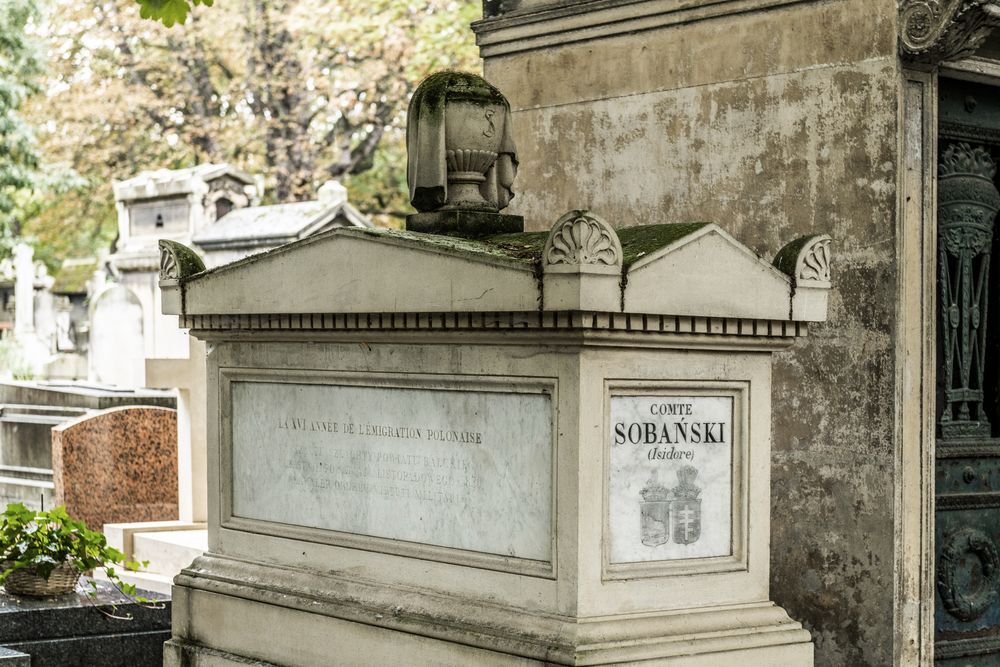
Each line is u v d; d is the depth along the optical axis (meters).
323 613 5.58
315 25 28.80
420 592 5.33
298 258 5.72
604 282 4.66
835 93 6.44
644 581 4.94
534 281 4.75
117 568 9.01
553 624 4.84
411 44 28.53
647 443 4.98
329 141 30.77
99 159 31.83
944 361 6.84
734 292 5.02
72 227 35.84
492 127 5.77
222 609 6.05
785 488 6.50
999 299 7.05
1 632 6.83
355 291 5.46
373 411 5.55
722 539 5.17
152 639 7.23
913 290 6.27
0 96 28.20
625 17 7.27
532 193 7.70
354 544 5.61
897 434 6.18
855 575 6.27
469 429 5.18
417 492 5.38
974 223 6.93
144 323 18.44
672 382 5.00
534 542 4.96
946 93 6.73
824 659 6.36
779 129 6.64
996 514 6.94
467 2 28.45
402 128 30.62
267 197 31.66
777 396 6.53
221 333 6.14
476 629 5.04
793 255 5.23
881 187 6.25
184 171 21.38
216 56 31.08
